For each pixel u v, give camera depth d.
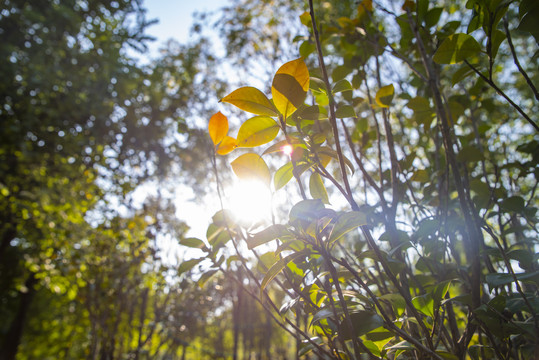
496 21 0.96
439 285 0.93
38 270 5.95
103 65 7.81
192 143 4.22
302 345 1.22
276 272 0.86
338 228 0.81
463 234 1.26
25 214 6.79
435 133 1.54
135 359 3.04
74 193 6.27
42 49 7.24
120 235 3.51
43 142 7.65
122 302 3.25
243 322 4.08
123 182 4.13
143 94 7.70
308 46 1.79
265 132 0.92
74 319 5.27
